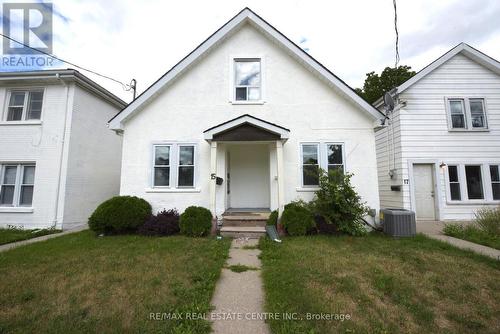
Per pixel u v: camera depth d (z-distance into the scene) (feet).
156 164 28.71
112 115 40.78
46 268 15.10
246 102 29.12
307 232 24.59
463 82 33.94
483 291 12.30
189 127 28.91
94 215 24.85
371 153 28.04
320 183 25.75
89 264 15.84
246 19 29.43
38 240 23.95
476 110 34.01
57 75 31.01
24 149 31.53
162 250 19.01
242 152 32.07
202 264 15.88
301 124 28.71
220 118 28.99
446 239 22.57
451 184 33.09
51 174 31.07
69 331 8.85
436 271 14.64
